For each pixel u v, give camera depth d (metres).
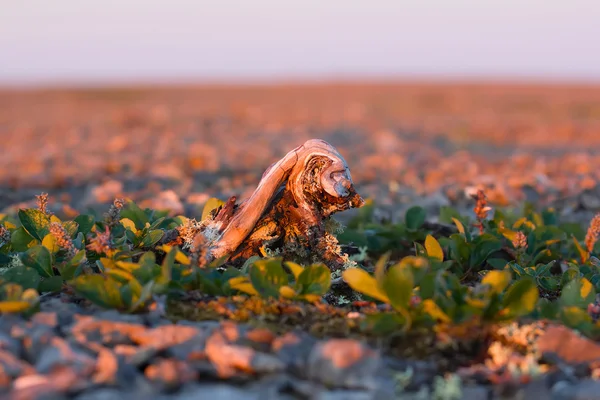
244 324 0.75
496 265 0.90
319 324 0.76
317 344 0.71
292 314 0.77
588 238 0.91
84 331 0.73
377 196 1.36
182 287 0.78
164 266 0.77
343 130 3.53
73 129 3.57
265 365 0.69
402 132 3.39
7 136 3.25
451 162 2.00
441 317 0.74
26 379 0.68
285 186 0.85
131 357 0.70
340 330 0.75
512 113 5.46
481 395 0.68
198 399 0.67
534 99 7.00
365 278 0.75
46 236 0.84
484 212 0.93
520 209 1.13
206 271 0.80
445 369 0.72
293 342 0.72
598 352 0.71
